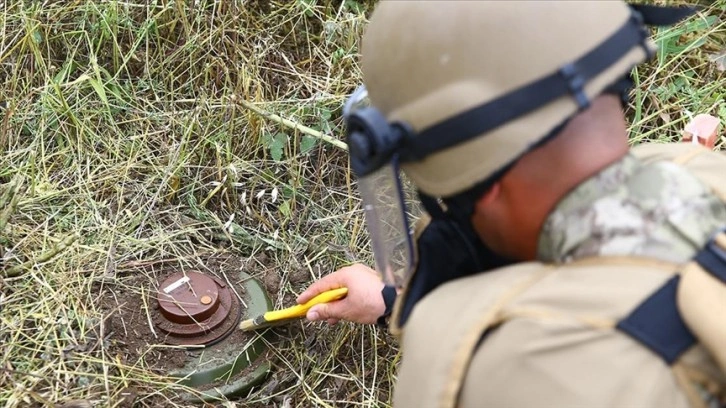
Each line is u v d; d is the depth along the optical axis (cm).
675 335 63
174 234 142
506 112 66
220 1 170
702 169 85
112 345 124
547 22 67
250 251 145
